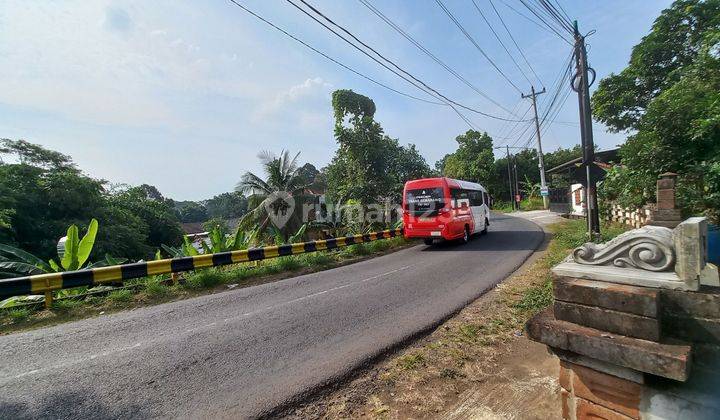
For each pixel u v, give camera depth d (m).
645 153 7.89
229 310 5.82
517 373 3.28
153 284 7.22
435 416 2.73
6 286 5.45
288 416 2.87
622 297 1.49
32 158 20.75
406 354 3.84
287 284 7.70
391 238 13.95
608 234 10.23
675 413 1.40
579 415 1.69
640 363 1.38
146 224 24.72
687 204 6.81
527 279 6.62
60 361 3.99
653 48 11.42
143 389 3.31
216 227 11.12
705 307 1.35
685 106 7.31
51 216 17.59
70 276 6.11
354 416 2.81
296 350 4.06
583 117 10.09
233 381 3.41
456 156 43.66
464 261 9.20
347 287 7.00
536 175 42.72
